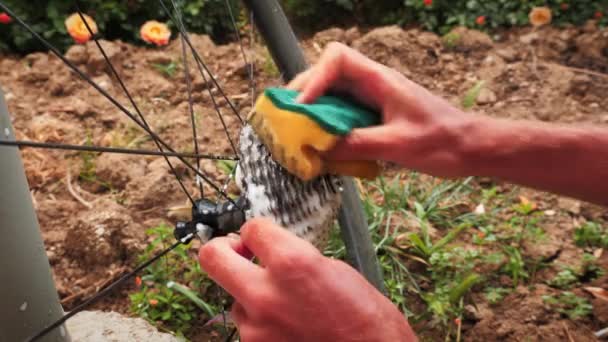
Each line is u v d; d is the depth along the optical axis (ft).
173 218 5.44
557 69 7.96
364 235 4.17
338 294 2.09
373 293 2.19
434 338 4.67
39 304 3.14
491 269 5.12
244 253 2.43
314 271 2.10
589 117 7.14
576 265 5.17
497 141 2.52
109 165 5.98
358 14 11.46
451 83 7.95
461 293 4.61
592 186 2.56
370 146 2.40
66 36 9.24
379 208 5.57
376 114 2.64
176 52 8.48
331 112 2.40
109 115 7.00
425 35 8.68
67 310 4.68
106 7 9.48
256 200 2.48
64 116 6.90
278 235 2.18
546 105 7.38
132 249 5.01
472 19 10.25
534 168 2.56
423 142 2.48
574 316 4.67
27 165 6.16
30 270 3.05
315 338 2.13
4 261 2.91
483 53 8.52
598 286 5.01
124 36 10.00
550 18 9.68
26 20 9.16
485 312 4.78
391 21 11.18
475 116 2.60
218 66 8.19
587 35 9.14
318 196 2.48
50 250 5.18
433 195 5.77
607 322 4.70
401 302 4.77
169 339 4.16
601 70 8.48
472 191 6.10
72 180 6.06
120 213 5.16
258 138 2.46
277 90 2.46
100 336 4.11
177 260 4.99
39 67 7.69
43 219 5.52
